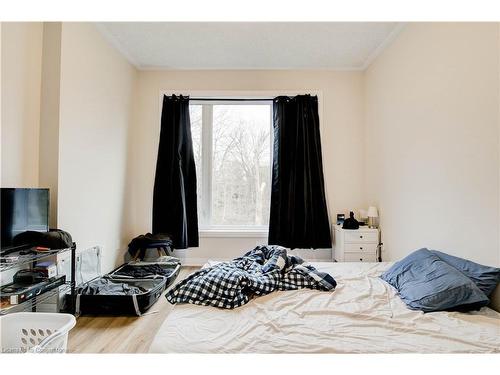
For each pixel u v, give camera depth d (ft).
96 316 8.03
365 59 12.15
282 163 12.60
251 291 5.86
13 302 5.76
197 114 13.32
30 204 6.86
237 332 4.37
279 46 11.10
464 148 6.79
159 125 13.05
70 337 6.90
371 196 12.23
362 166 13.00
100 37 10.02
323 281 6.30
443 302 5.26
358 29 9.94
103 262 10.44
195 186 12.88
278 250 7.39
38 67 7.86
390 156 10.53
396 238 10.09
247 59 12.17
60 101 7.98
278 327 4.54
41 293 6.40
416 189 8.81
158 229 12.55
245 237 13.03
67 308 7.91
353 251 11.34
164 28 9.91
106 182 10.61
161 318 7.95
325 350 3.86
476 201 6.42
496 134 5.90
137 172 13.01
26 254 6.63
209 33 10.22
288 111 12.80
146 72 13.08
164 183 12.67
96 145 9.88
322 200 12.59
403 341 4.14
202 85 13.07
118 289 8.72
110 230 10.95
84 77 9.09
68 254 7.63
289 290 6.19
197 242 12.81
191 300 5.47
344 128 13.00
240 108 13.34
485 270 5.66
